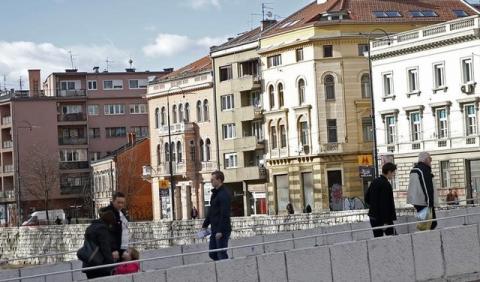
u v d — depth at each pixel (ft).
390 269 62.80
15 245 305.94
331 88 285.64
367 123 284.82
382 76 260.01
